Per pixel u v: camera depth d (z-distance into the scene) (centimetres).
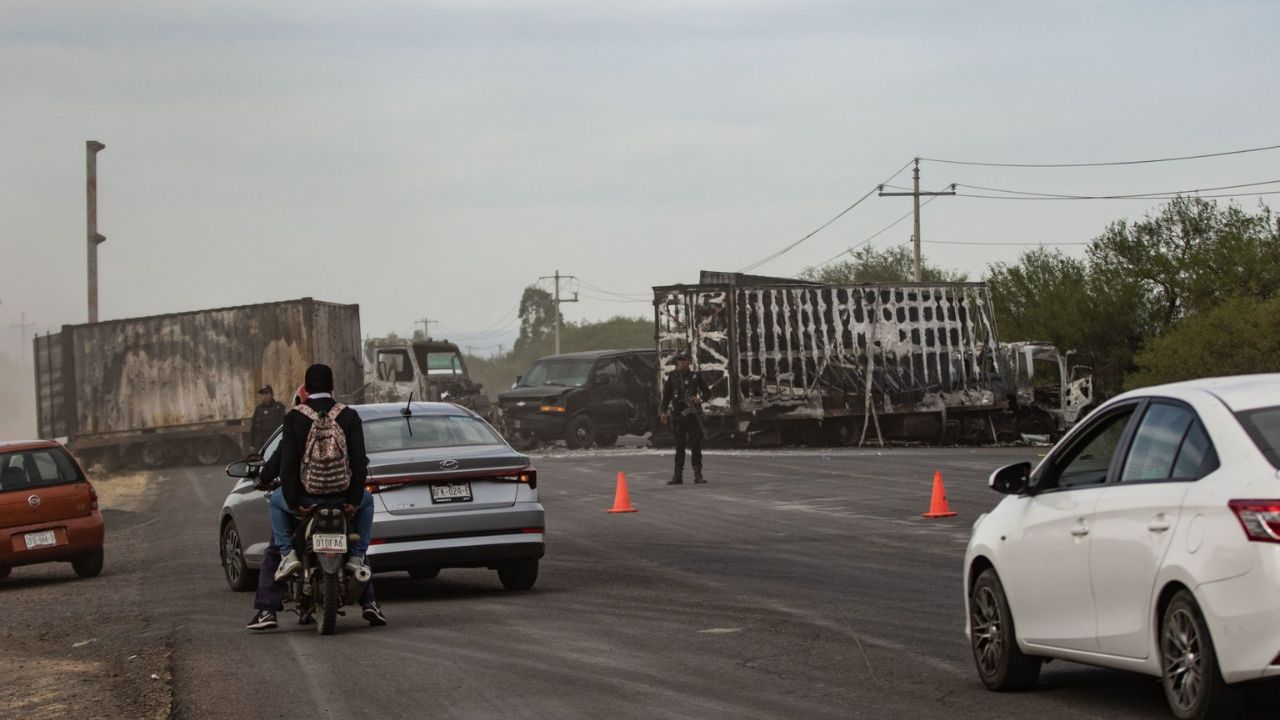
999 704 797
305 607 1162
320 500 1098
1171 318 5038
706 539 1791
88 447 4362
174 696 892
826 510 2119
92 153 4384
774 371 4000
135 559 1884
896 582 1351
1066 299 5191
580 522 2062
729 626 1111
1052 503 789
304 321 4209
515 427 4166
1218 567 641
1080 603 752
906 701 810
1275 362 4003
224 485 3331
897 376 4147
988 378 4284
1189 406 708
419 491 1275
